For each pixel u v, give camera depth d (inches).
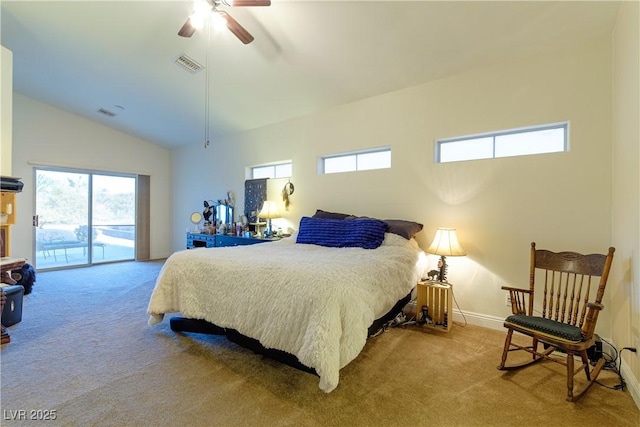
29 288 140.2
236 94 150.3
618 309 77.9
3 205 115.5
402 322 107.0
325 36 101.8
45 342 88.7
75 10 105.3
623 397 65.0
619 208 79.7
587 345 63.8
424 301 106.3
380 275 82.0
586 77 91.2
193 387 67.0
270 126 179.3
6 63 115.7
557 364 78.5
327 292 63.0
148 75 143.5
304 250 109.4
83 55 131.6
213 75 136.2
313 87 134.0
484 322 107.2
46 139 188.5
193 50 120.5
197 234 195.2
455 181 115.0
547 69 97.3
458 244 103.4
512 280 103.2
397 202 129.6
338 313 61.9
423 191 122.6
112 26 112.4
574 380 71.1
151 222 242.4
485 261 108.1
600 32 86.6
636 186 66.8
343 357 60.5
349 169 150.2
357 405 61.4
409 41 99.4
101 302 128.5
